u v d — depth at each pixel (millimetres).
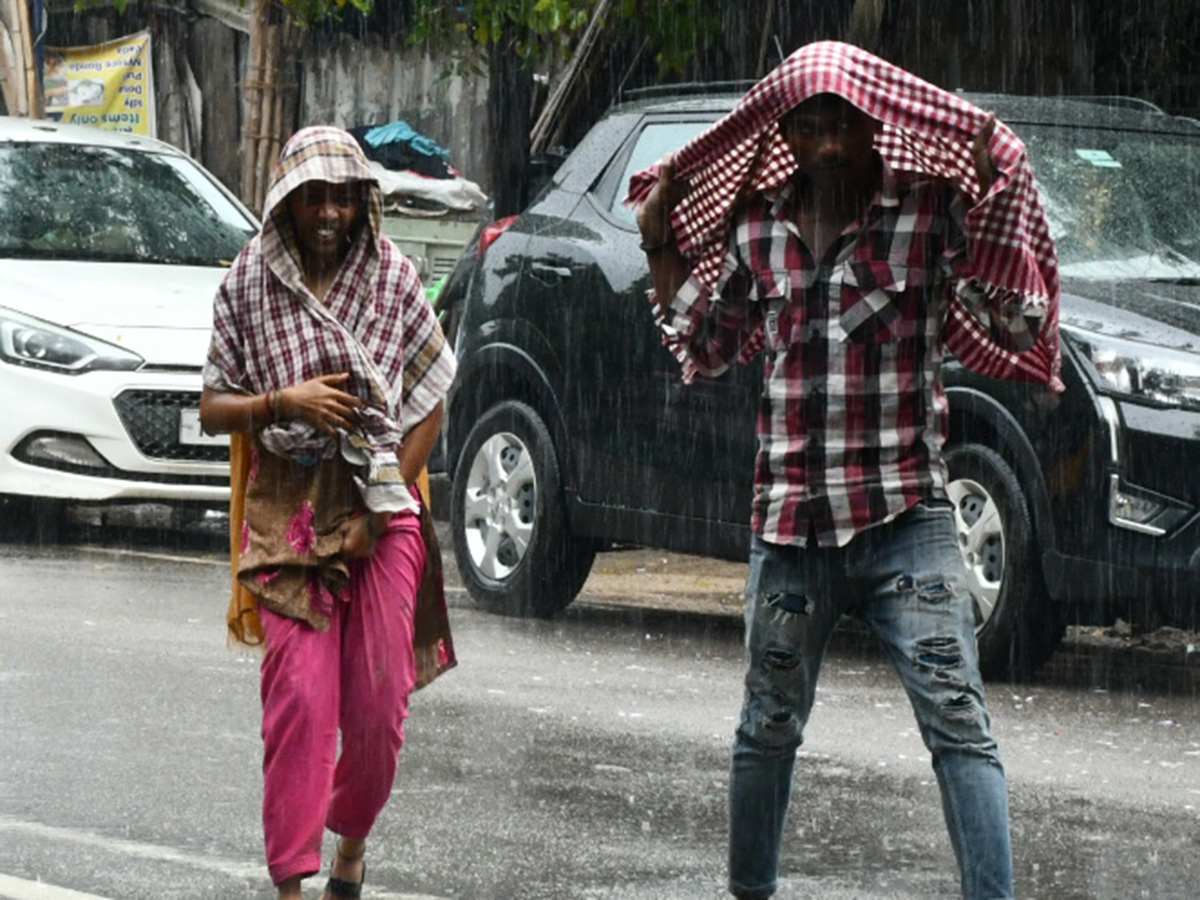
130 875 14633
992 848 12602
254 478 13570
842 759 19109
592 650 25141
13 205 34812
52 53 56500
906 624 12898
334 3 41781
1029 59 37969
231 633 13867
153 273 33969
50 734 18984
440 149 48688
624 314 26312
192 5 55281
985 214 12250
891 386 12836
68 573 29406
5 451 31266
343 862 13812
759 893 13672
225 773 17734
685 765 18562
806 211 12891
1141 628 27281
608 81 39281
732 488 24875
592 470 26797
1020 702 22156
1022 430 22344
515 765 18406
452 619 27453
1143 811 17281
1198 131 26328
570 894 14359
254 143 50969
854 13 34812
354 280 13617
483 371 28469
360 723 13523
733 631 27703
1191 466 21641
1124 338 22078
